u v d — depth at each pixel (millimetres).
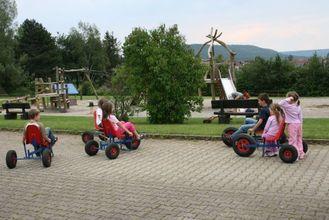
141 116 25656
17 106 25703
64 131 16578
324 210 6855
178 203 7434
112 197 7914
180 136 14195
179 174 9547
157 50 19016
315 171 9383
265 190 8062
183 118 20047
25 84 85812
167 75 19125
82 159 11594
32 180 9406
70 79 100438
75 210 7250
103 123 12055
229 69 34406
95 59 110062
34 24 96375
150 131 15188
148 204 7438
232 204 7277
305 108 31172
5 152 13141
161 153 12016
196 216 6758
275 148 11000
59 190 8516
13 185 9023
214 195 7836
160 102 19672
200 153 11828
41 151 11180
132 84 19406
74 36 109875
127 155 11883
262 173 9367
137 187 8555
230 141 12586
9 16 79188
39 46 95875
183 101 19938
